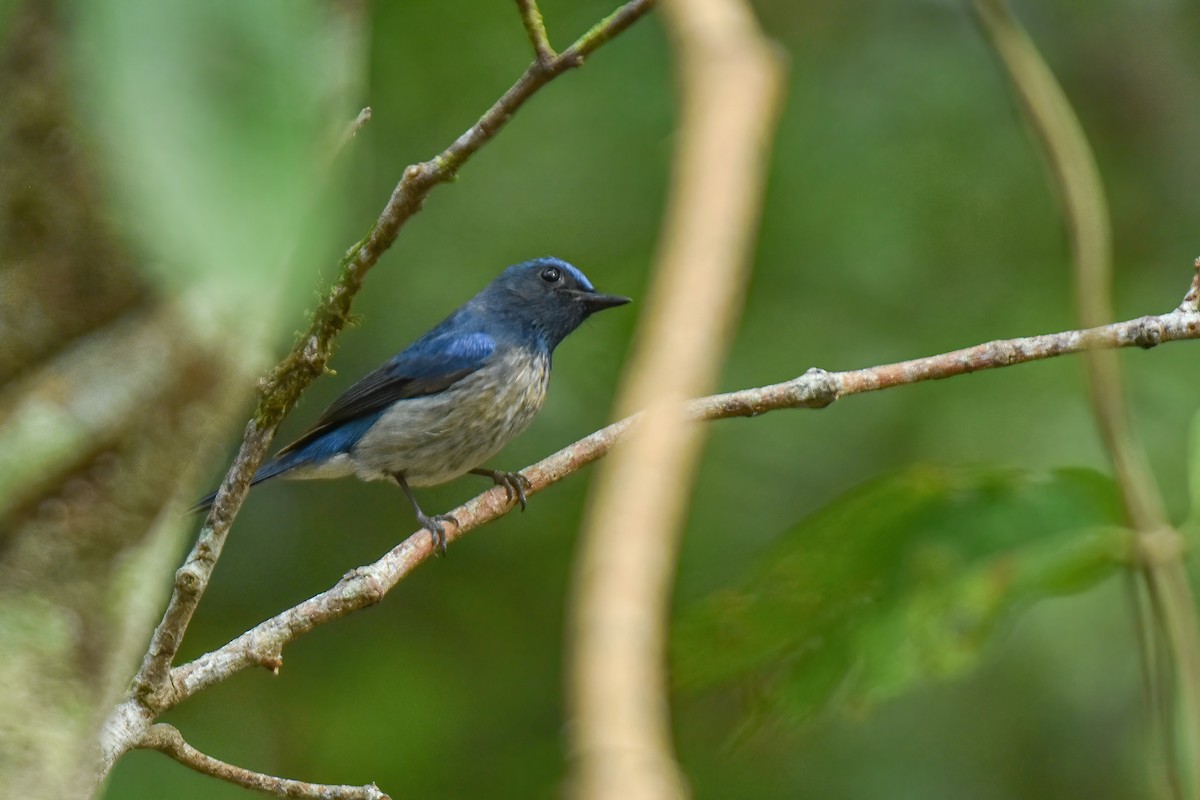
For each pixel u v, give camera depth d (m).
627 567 1.37
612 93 13.85
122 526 2.30
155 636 6.17
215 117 1.33
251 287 1.36
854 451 13.06
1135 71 15.48
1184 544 4.61
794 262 13.74
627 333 13.59
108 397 2.09
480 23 12.62
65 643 2.41
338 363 14.34
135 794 11.73
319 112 1.44
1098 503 4.88
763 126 1.52
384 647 13.53
